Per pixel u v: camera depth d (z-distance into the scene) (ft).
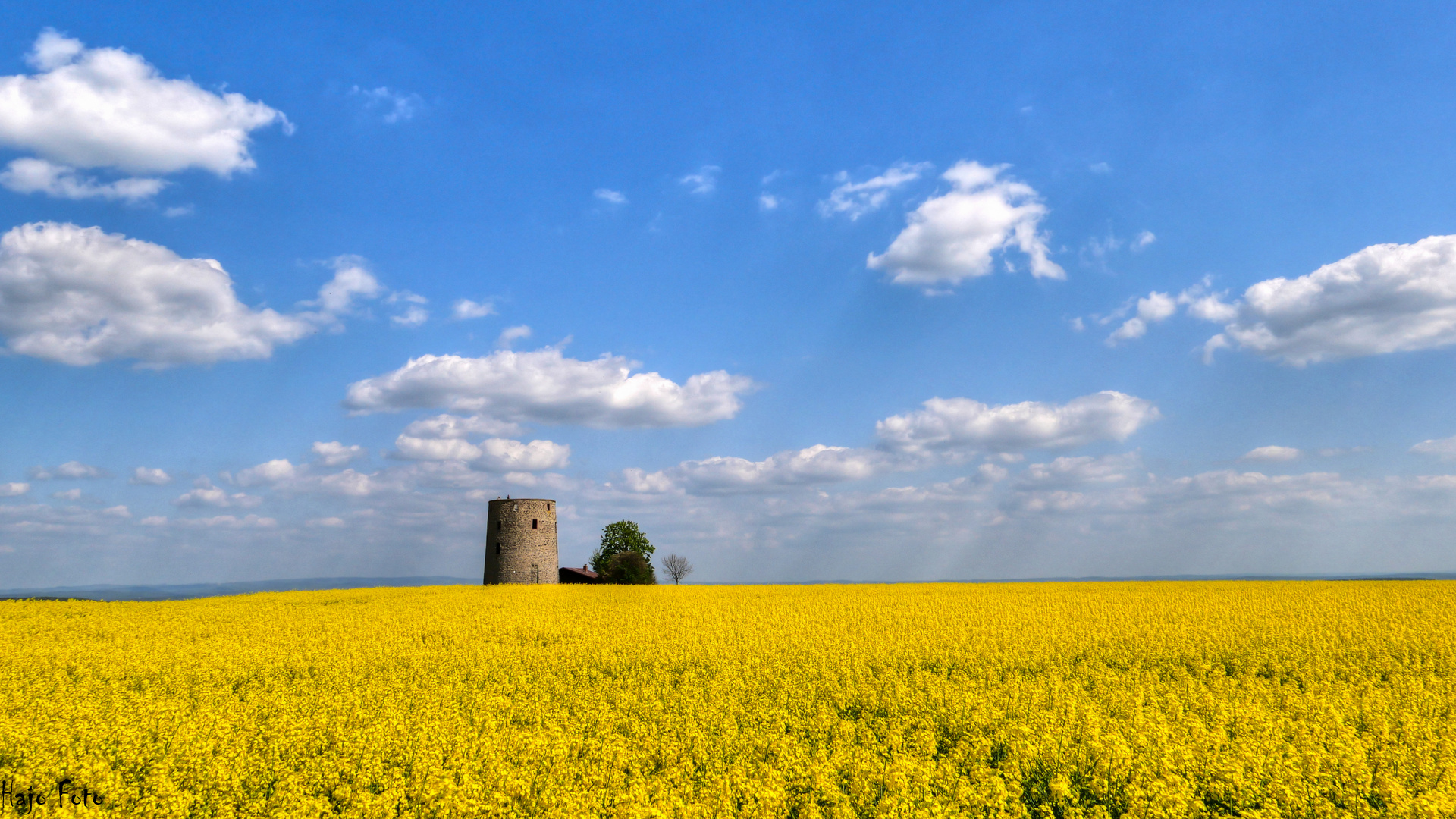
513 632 83.97
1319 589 142.20
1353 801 29.19
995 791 28.84
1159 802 28.40
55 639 81.00
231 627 88.63
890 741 35.96
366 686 51.75
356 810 29.07
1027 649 65.92
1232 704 43.80
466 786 29.12
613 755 33.91
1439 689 50.06
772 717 41.09
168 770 33.37
